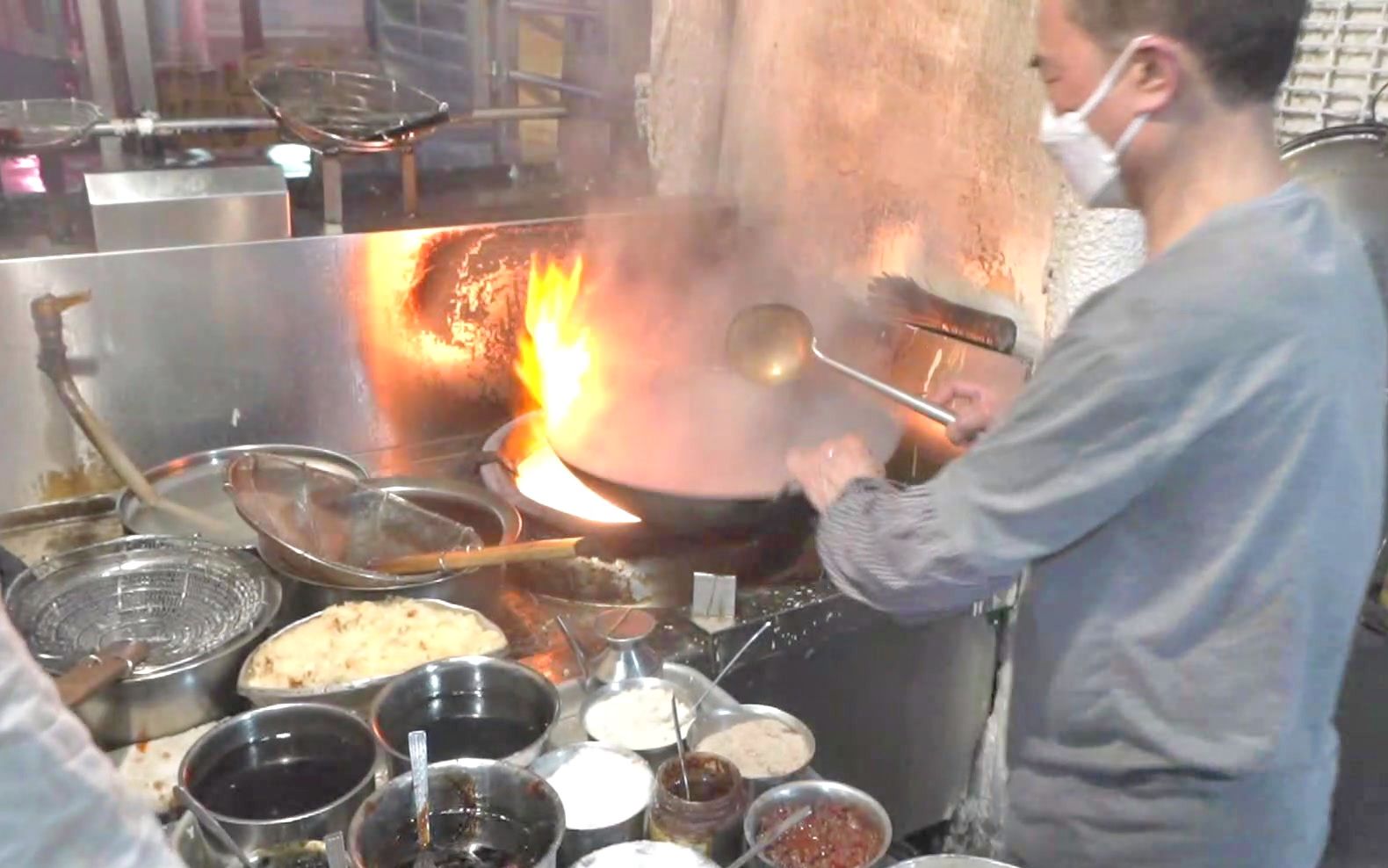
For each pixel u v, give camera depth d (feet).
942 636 5.78
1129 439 2.76
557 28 8.15
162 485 5.67
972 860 3.64
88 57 6.55
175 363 5.80
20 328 5.38
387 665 4.29
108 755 4.02
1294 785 3.00
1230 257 2.69
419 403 6.57
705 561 5.25
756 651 5.05
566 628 4.63
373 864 3.34
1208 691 2.91
